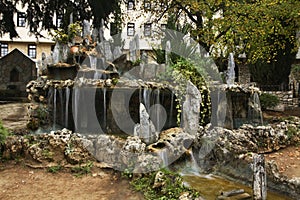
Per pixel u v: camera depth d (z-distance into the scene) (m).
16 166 6.20
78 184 5.56
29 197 5.08
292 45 14.97
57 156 6.30
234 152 6.98
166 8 13.80
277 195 5.91
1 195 5.11
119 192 5.23
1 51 28.44
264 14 11.30
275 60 14.08
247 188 6.12
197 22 12.80
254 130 8.11
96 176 5.84
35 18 15.95
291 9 10.78
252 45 12.77
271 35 13.55
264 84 16.17
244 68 20.47
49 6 15.20
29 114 8.23
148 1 13.96
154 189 5.14
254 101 9.38
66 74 9.00
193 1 11.77
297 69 17.92
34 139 6.62
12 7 15.52
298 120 9.95
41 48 28.73
